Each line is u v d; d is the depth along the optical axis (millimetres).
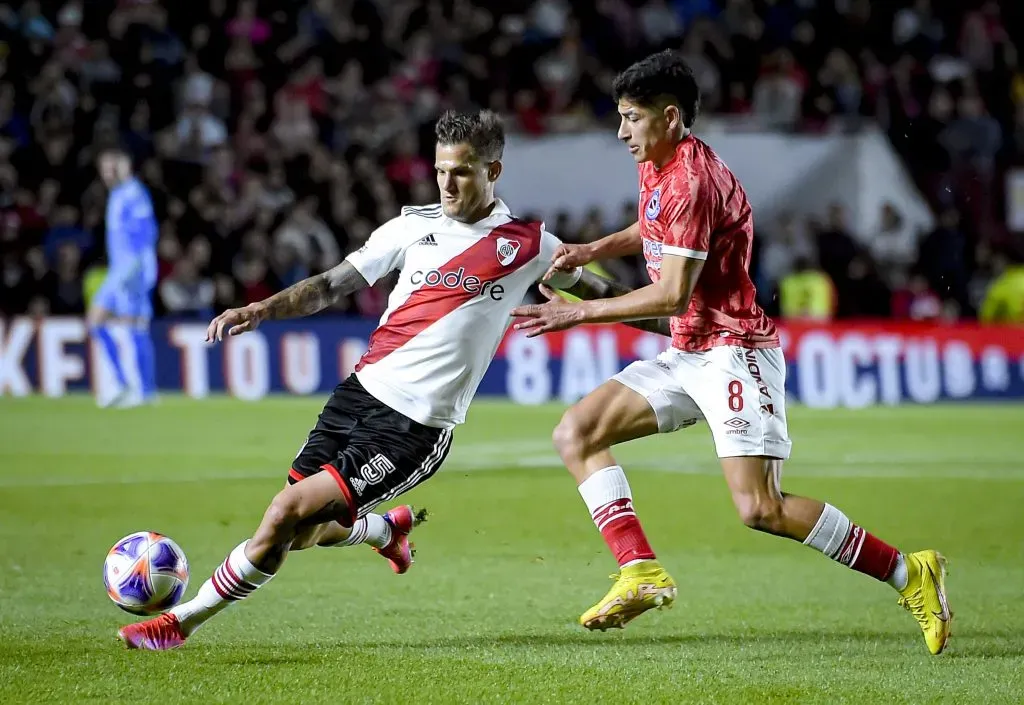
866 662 17984
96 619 20047
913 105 83625
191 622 18016
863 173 70812
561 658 18047
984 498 35219
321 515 17438
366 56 80875
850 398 64375
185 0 80625
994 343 66062
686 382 18609
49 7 78312
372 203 72188
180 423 50500
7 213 68375
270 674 16875
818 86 82250
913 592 18250
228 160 72625
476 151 17891
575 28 82562
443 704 15570
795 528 18234
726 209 18031
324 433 18266
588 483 18484
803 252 69875
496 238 18297
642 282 67438
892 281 70250
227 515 31094
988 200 79312
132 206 53719
